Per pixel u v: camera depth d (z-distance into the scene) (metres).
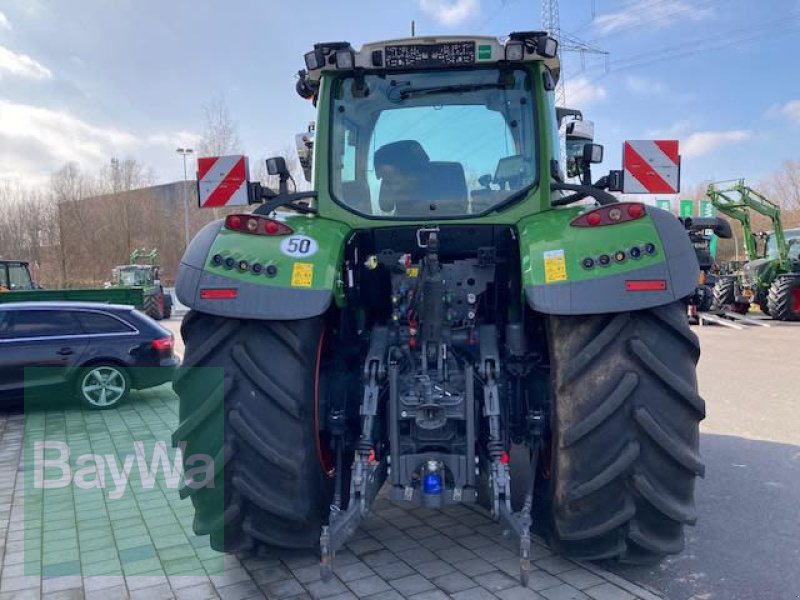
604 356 3.19
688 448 3.17
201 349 3.35
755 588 3.45
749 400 8.02
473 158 4.02
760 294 19.45
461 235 4.01
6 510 4.91
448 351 3.59
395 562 3.71
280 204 3.94
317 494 3.46
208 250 3.41
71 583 3.69
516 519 3.14
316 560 3.75
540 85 3.98
